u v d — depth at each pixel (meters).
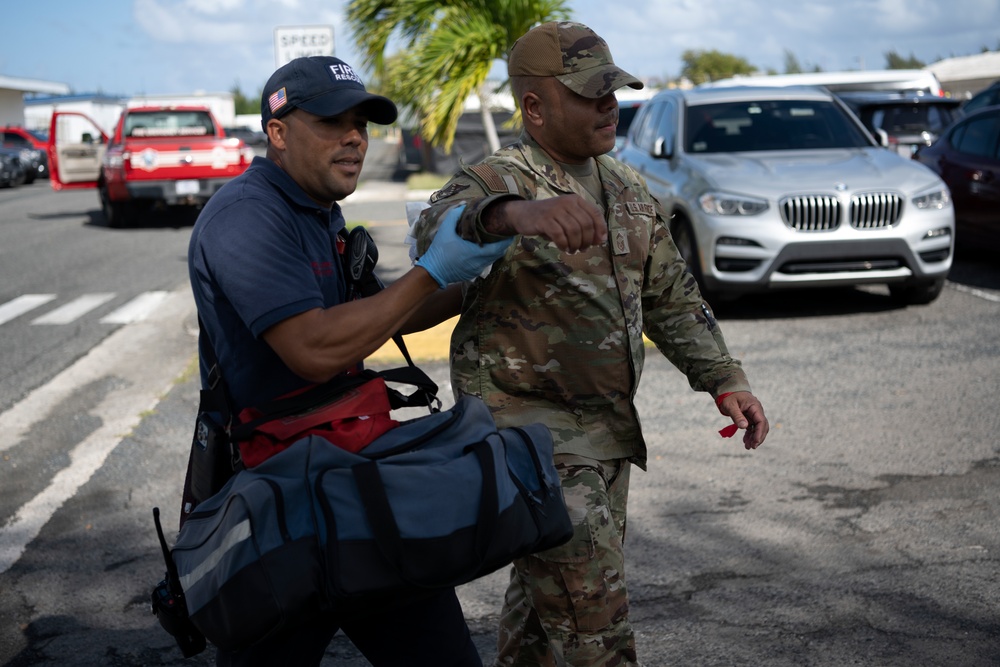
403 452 1.95
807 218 7.78
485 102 9.84
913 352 6.96
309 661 2.07
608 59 2.39
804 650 3.20
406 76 9.38
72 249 14.24
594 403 2.47
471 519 1.88
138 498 4.76
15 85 44.09
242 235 1.99
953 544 3.95
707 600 3.56
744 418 2.63
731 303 8.73
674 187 8.59
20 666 3.28
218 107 43.88
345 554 1.80
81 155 17.84
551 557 2.33
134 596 3.76
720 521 4.25
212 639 1.83
